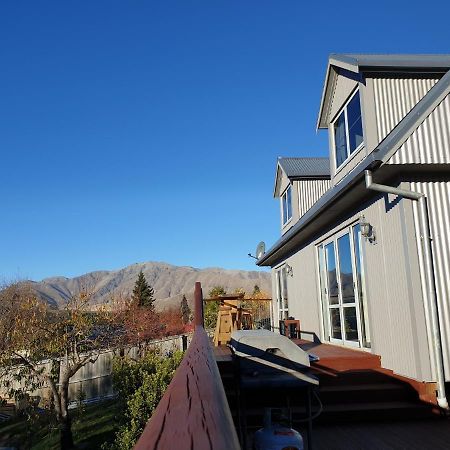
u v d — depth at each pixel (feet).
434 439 15.47
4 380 38.63
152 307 115.44
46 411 37.99
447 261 19.06
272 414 12.10
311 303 32.73
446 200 19.70
